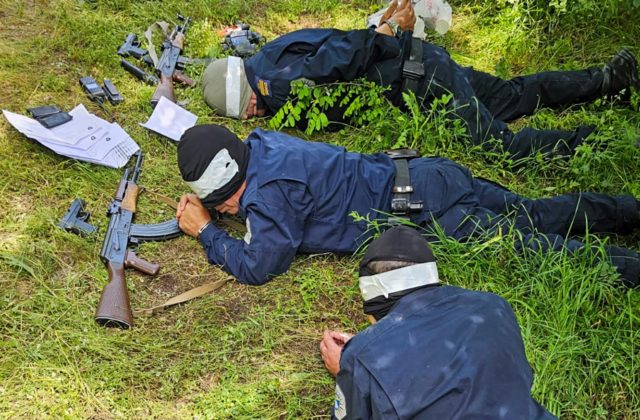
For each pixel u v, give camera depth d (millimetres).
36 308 3334
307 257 3701
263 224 3357
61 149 4062
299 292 3561
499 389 2162
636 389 3135
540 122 4652
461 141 4355
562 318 3287
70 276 3504
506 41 5477
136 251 3707
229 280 3582
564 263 3402
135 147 4273
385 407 2170
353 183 3500
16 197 3891
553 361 3160
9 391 2967
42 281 3445
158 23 5371
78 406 2967
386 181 3529
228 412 3004
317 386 3166
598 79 4691
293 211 3385
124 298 3363
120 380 3078
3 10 5289
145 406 3012
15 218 3777
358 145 4430
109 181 4055
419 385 2170
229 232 3842
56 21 5215
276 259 3422
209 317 3408
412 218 3543
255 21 5770
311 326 3434
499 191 3760
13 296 3367
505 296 3414
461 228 3559
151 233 3730
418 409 2139
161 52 5227
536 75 4727
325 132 4637
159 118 4492
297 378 3174
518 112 4734
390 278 2502
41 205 3865
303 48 4402
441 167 3615
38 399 2961
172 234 3773
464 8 5910
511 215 3717
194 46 5293
